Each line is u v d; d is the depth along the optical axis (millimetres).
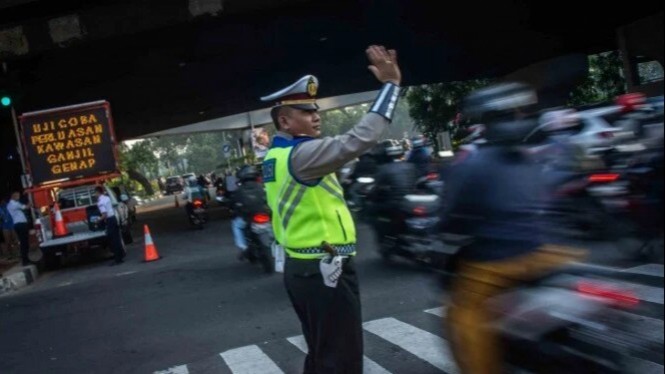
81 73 17969
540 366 3441
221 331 7082
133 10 13117
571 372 3334
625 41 15141
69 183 15680
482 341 3619
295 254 3445
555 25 17484
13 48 13070
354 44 20281
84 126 15680
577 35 17656
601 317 3316
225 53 18906
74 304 10250
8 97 14336
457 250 3838
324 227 3373
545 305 3395
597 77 20422
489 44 19641
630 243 4871
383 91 3271
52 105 20344
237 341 6586
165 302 9195
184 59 18438
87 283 12523
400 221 8492
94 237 15547
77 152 15664
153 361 6297
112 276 13000
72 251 15789
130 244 19625
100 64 17547
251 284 9547
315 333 3475
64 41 13172
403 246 8562
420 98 28156
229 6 13195
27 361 6926
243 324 7250
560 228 3773
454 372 4859
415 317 6469
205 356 6219
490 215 3604
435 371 4945
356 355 3463
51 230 15953
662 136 4320
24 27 13016
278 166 3426
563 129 7711
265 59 20625
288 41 18781
